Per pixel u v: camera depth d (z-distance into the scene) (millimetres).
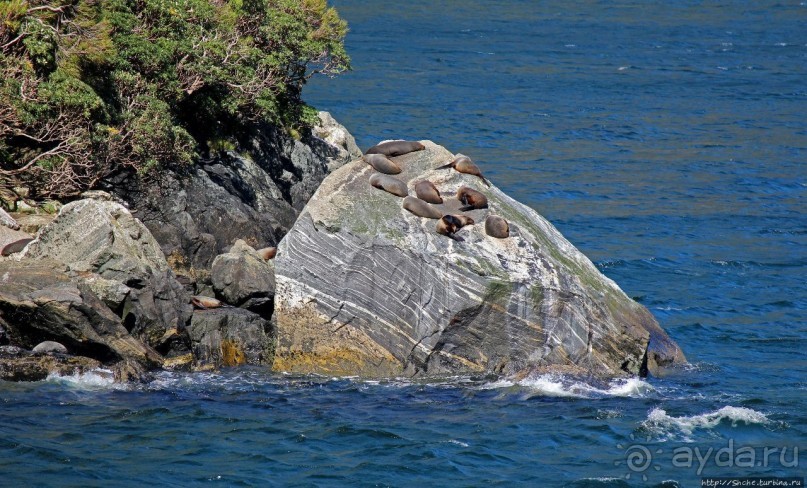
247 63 106750
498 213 77562
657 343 80000
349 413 66062
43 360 67125
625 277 111125
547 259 75125
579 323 74062
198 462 57500
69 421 61344
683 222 140625
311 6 119125
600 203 152750
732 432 65125
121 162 88938
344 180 77938
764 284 108875
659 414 67188
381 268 74125
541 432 64000
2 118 82438
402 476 57250
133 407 64375
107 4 94125
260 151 109438
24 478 53688
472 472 58094
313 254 74938
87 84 88562
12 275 68500
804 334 90688
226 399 67250
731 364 81500
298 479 56281
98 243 72688
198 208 91000
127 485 54000
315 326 74500
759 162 189625
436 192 77375
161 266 75875
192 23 102375
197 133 103625
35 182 86062
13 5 83062
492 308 73250
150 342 71500
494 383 72062
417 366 73812
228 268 78188
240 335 74750
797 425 66438
